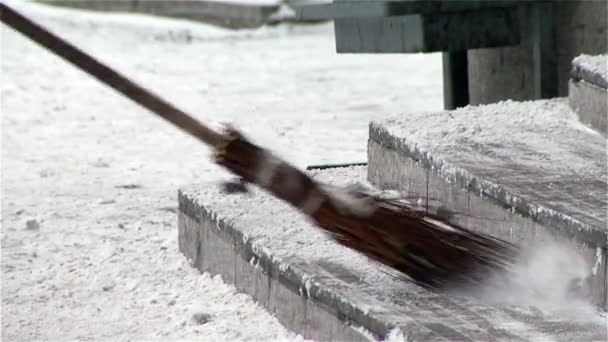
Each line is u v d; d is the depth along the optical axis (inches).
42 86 1084.5
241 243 427.2
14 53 1277.1
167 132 866.1
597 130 500.7
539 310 346.6
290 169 367.6
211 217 457.4
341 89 1106.1
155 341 400.2
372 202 367.2
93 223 582.6
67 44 360.5
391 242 361.4
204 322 412.2
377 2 665.0
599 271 347.3
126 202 632.4
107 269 491.5
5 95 1034.1
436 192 441.4
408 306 346.0
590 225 351.3
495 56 724.7
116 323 426.0
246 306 416.8
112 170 729.0
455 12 674.2
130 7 1680.6
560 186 402.0
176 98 1059.9
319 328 367.2
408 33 677.9
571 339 318.3
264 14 1606.8
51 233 561.9
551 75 684.1
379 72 1219.9
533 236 379.2
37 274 490.0
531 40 687.7
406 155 466.0
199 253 475.2
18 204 628.4
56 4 1737.2
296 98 1055.6
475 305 349.4
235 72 1247.5
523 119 516.1
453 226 371.2
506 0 673.6
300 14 735.7
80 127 891.4
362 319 341.4
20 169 732.0
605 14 641.6
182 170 728.3
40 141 833.5
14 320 433.4
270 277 403.2
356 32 716.0
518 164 433.1
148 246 523.8
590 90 506.9
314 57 1362.0
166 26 1610.5
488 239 368.2
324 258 394.9
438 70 1217.4
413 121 501.0
